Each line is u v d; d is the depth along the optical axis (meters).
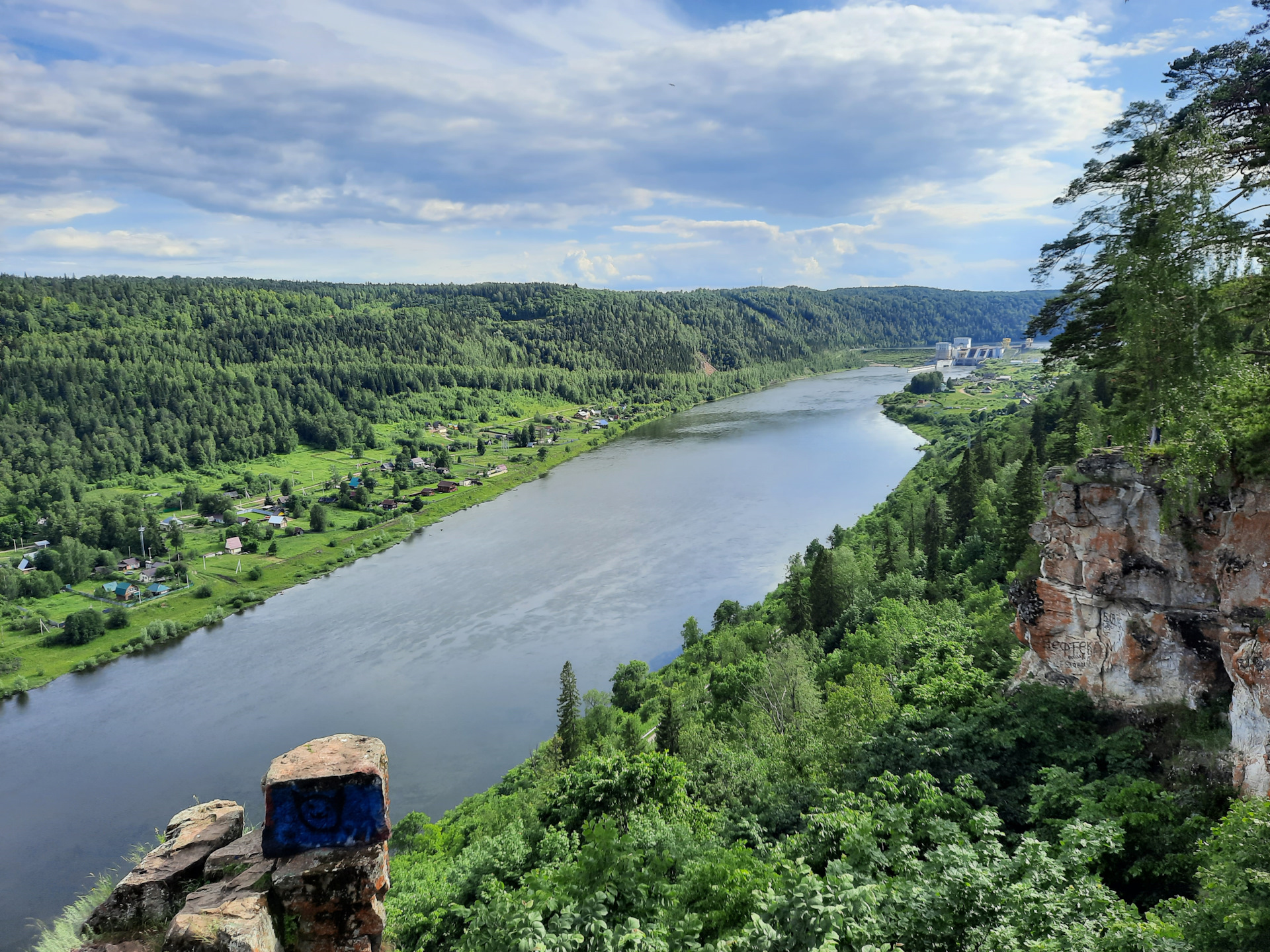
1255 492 26.84
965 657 42.84
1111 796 24.83
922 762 31.03
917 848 21.06
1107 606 32.81
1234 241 25.27
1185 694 30.77
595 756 35.06
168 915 8.54
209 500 185.12
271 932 7.80
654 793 32.53
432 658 102.50
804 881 17.53
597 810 32.16
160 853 9.12
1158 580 31.50
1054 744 30.95
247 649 111.81
